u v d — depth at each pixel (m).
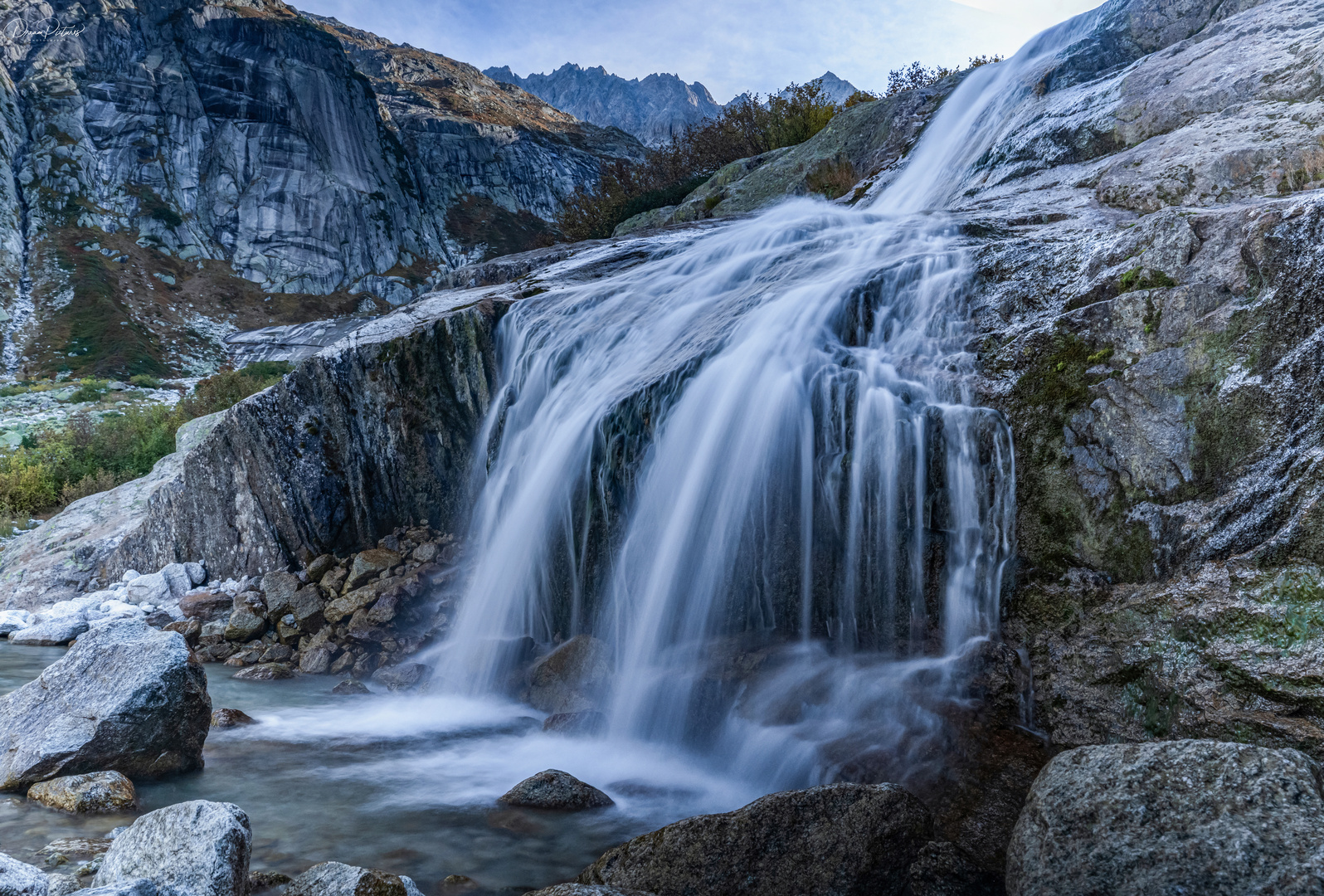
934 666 4.40
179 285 61.06
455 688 6.11
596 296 7.90
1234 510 3.48
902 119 12.96
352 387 8.19
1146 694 3.47
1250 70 6.66
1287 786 2.28
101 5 71.00
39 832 3.38
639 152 136.62
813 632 5.11
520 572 6.63
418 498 8.17
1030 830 2.63
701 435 5.64
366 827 3.61
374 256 74.44
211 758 4.52
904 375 5.00
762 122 20.11
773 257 7.48
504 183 100.38
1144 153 6.68
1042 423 4.34
